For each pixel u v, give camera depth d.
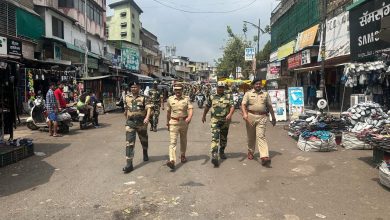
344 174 7.40
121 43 49.34
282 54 31.91
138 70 54.34
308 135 10.05
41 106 14.82
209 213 5.35
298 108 16.11
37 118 14.73
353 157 8.90
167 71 88.25
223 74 64.88
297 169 7.86
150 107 8.29
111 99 26.16
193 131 14.53
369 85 13.27
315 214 5.29
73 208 5.61
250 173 7.60
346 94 19.14
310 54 22.16
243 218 5.15
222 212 5.39
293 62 25.62
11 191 6.53
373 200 5.85
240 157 9.20
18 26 22.02
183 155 8.65
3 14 20.55
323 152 9.62
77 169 8.08
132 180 7.14
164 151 10.11
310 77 25.59
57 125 13.67
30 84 19.72
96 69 35.75
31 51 23.20
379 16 13.55
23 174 7.71
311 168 7.93
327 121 10.89
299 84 29.09
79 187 6.71
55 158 9.27
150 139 12.34
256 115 8.41
